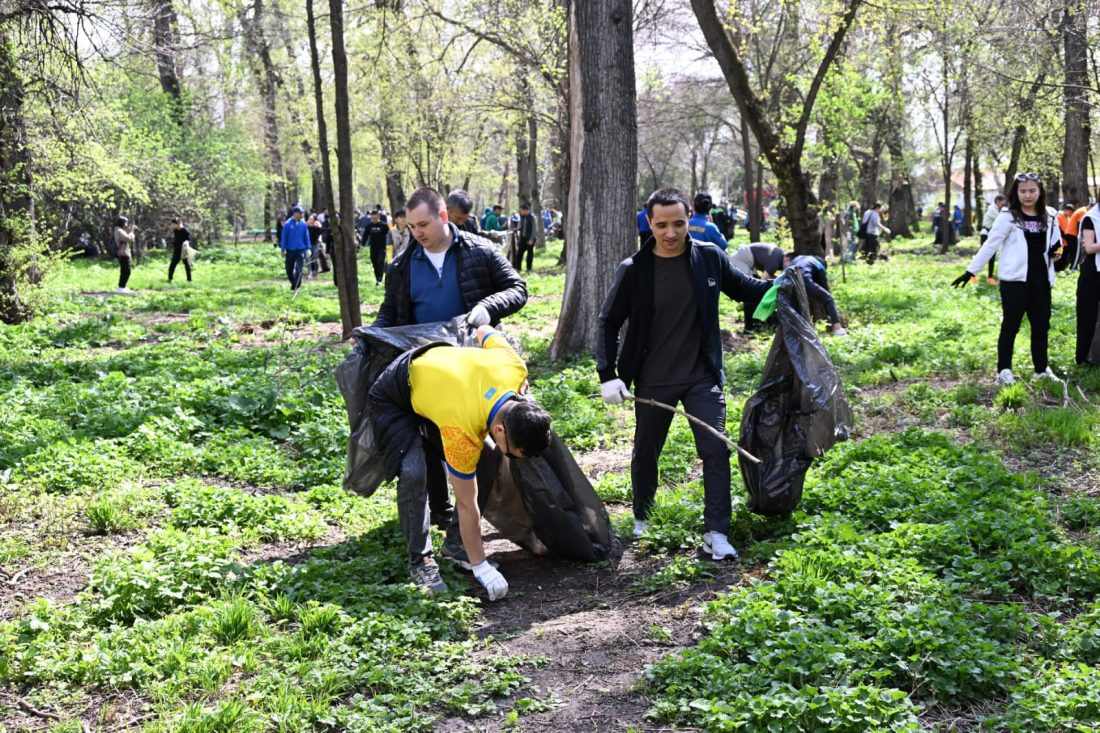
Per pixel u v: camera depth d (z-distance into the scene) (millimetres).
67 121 17406
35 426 8695
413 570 5320
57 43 14867
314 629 4742
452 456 5000
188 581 5262
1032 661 4082
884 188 59250
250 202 51562
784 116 22000
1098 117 23422
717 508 5637
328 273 32219
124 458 7781
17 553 5879
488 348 5254
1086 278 9539
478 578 5258
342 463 7887
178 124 40000
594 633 4781
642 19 26078
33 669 4367
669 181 72312
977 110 27953
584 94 11922
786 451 5910
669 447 7898
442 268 5941
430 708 4113
